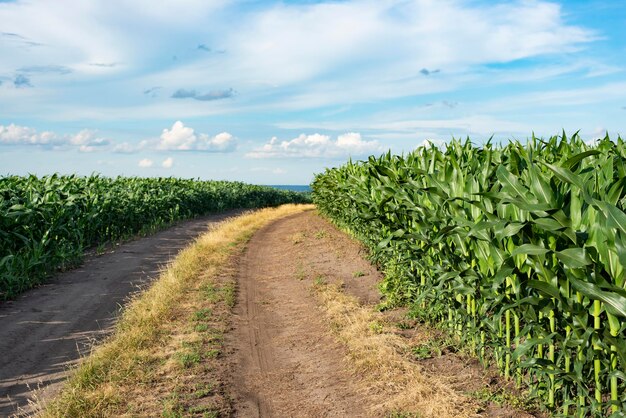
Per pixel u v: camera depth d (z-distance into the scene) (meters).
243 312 9.45
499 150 7.26
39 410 5.34
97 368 6.23
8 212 11.50
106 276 12.15
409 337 7.08
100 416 5.18
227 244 17.02
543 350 5.05
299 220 26.22
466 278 6.14
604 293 3.79
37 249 11.14
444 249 6.71
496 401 5.01
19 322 8.49
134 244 17.44
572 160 4.14
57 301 9.85
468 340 6.34
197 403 5.61
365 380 5.95
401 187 8.23
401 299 8.61
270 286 11.52
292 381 6.29
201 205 31.98
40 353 7.12
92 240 17.06
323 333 7.89
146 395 5.73
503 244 5.28
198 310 9.23
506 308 4.98
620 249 3.44
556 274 4.46
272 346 7.63
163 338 7.62
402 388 5.51
